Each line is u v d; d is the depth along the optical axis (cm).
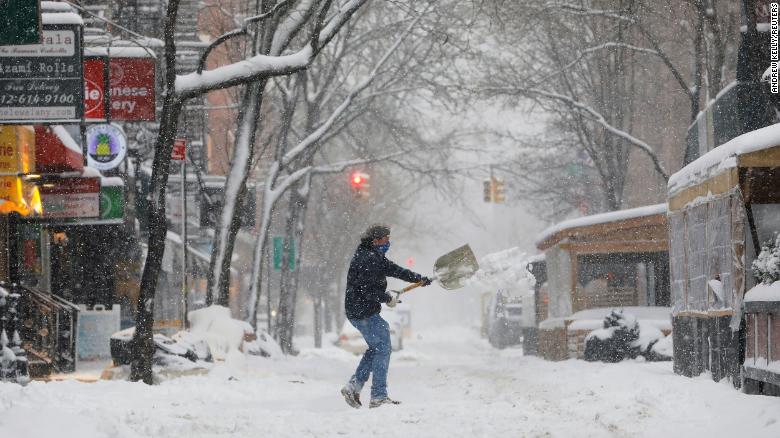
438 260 2036
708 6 5069
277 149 5519
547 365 3991
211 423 1661
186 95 3127
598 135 6900
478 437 1502
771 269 2058
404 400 2358
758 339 2041
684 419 1739
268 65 3222
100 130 4325
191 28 5603
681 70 7281
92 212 4103
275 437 1540
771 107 3438
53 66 3038
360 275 2083
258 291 5381
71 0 4394
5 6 2880
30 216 4075
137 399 2334
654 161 5606
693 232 2633
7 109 3025
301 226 7012
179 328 5453
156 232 3109
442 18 5753
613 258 4953
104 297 4931
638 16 5531
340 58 6097
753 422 1578
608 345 3975
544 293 5822
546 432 1537
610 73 6488
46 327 3759
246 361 3669
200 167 5697
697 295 2594
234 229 4525
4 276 3875
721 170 2280
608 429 1617
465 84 6062
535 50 6700
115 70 3825
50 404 1962
